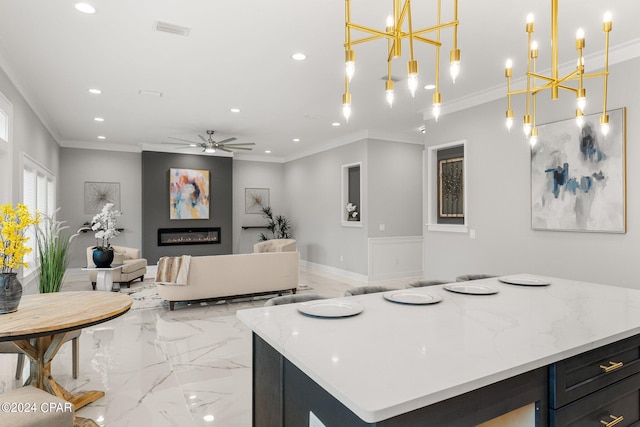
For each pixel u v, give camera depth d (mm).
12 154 3852
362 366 1157
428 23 2988
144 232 8125
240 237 9484
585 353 1408
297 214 9312
